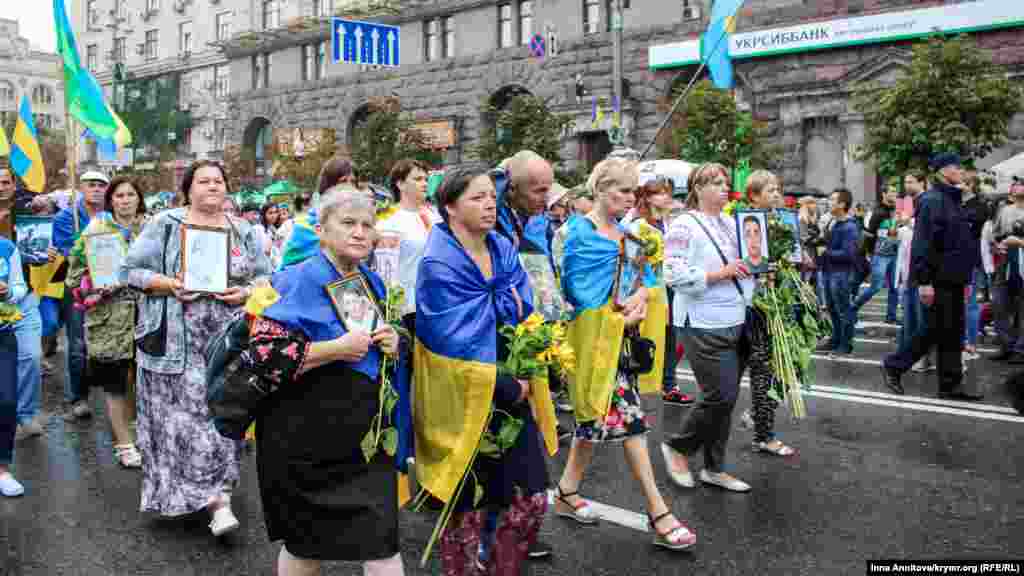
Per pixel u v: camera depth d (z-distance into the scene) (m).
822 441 6.31
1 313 5.22
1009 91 18.25
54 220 8.21
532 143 23.64
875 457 5.89
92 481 5.70
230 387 2.82
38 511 5.08
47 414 7.79
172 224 4.71
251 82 42.16
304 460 2.84
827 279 10.25
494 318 3.37
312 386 2.85
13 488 5.36
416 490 5.23
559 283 4.38
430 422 3.30
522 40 32.22
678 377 9.12
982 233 10.71
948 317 7.55
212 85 46.75
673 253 4.93
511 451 3.36
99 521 4.91
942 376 7.67
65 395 8.64
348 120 37.53
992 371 9.05
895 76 23.70
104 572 4.18
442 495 3.23
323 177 5.28
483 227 3.35
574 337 4.38
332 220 2.92
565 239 4.42
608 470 5.73
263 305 2.82
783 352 5.68
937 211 7.41
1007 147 22.39
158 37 50.31
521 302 3.49
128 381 6.16
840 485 5.30
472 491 3.34
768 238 5.54
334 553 2.82
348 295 2.91
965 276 7.48
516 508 3.34
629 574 4.04
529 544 3.40
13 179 6.11
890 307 12.82
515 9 32.12
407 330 3.27
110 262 6.09
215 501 4.60
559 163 24.02
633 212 6.89
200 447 4.58
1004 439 6.27
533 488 3.37
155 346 4.59
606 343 4.30
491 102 32.88
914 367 9.20
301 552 2.87
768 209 5.80
